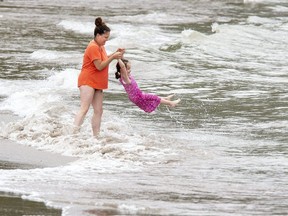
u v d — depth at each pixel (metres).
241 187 24.92
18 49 62.34
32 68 52.97
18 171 26.64
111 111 38.72
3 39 68.69
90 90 32.03
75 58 57.28
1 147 30.81
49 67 53.50
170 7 106.38
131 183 25.17
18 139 32.28
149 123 36.19
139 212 21.45
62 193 23.52
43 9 100.19
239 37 70.00
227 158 29.53
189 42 65.00
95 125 32.12
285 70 54.62
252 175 26.72
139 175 26.41
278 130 35.03
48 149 30.52
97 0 115.56
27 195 23.14
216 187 24.84
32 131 32.97
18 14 92.50
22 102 40.47
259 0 118.38
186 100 42.66
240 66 56.03
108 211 21.45
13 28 77.44
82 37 71.81
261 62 58.44
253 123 36.62
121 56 32.03
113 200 22.81
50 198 22.81
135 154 29.47
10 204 21.98
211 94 44.59
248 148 31.44
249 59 59.81
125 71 32.03
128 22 84.88
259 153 30.52
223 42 66.75
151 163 28.31
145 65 53.50
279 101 42.19
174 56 59.22
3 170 26.83
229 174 26.86
